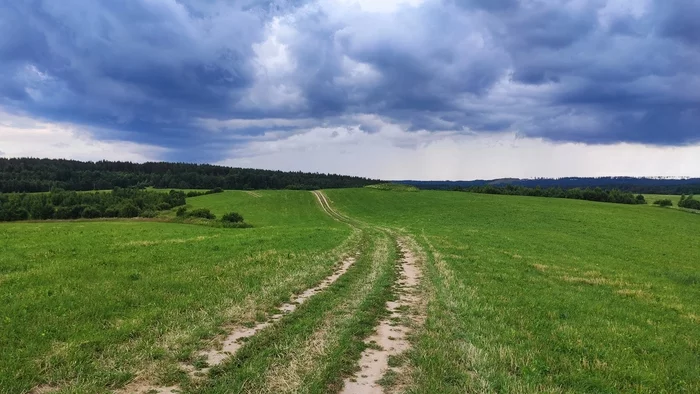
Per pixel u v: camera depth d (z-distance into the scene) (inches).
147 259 786.8
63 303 474.3
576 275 891.4
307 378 318.7
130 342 379.6
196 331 412.2
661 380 348.5
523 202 3489.2
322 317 476.7
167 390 300.5
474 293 637.3
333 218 3169.3
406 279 749.9
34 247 927.0
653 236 2038.6
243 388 302.0
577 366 365.4
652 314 589.0
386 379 326.0
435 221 2527.1
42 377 304.0
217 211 3560.5
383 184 5300.2
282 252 954.1
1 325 394.0
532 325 483.8
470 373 343.9
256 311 490.3
